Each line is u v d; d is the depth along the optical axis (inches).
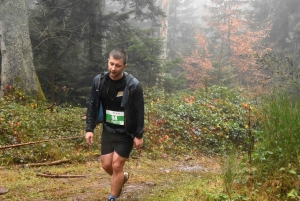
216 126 430.0
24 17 497.0
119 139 153.1
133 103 149.8
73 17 669.9
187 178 250.4
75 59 688.4
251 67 979.3
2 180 209.9
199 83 1008.9
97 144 341.1
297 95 197.6
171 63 724.7
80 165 276.1
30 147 291.7
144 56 676.7
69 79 624.4
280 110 182.7
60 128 365.4
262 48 1069.8
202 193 173.8
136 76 706.8
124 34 692.7
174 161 332.8
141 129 151.4
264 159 174.2
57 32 621.0
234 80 927.0
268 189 158.6
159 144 369.7
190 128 417.1
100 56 680.4
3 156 268.5
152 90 570.6
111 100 149.8
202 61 1077.8
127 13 710.5
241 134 418.3
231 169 172.6
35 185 204.5
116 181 154.3
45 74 611.8
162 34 993.5
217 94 541.3
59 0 644.7
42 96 503.2
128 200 181.5
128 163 297.9
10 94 466.6
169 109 459.2
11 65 480.1
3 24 478.9
